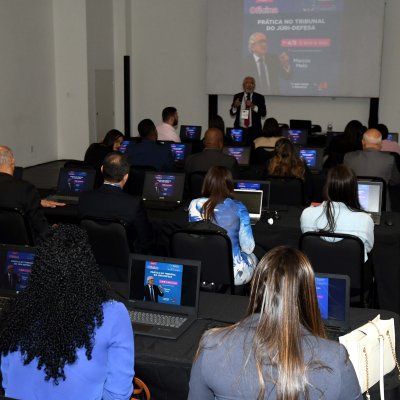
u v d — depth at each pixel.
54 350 1.38
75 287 1.39
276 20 9.97
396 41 9.84
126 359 1.47
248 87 8.43
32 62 9.69
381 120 10.15
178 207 4.39
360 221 3.06
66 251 1.40
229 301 2.43
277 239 3.83
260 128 8.57
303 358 1.17
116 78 11.24
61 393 1.41
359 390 1.21
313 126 9.54
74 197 4.68
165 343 2.05
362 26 9.63
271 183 4.66
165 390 1.99
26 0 9.39
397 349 1.96
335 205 3.10
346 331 2.10
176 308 2.28
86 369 1.41
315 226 3.15
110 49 11.04
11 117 9.16
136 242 3.51
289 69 10.06
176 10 10.80
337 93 9.96
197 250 3.14
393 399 1.85
